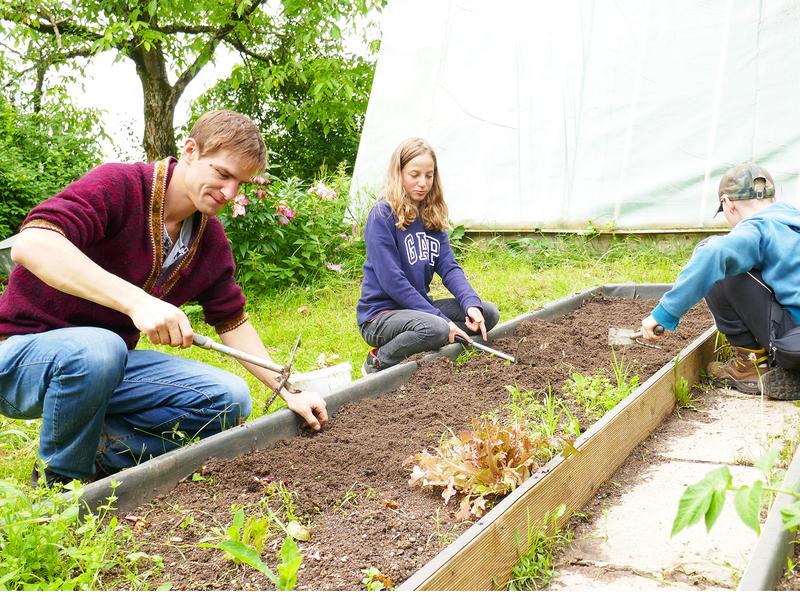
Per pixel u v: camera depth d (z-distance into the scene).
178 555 1.97
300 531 2.05
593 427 2.58
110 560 1.90
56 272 2.28
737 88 6.54
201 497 2.31
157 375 2.75
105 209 2.46
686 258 6.49
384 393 3.34
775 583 1.61
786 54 6.35
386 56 8.03
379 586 1.75
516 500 2.03
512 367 3.65
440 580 1.67
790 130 6.36
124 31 10.37
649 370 3.52
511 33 7.44
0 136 9.59
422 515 2.20
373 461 2.55
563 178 7.23
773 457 1.22
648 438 3.01
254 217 6.14
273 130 14.98
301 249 6.52
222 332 3.02
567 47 7.20
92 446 2.49
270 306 5.85
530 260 6.89
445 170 7.73
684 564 2.01
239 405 2.79
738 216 3.56
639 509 2.38
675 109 6.77
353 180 8.04
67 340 2.37
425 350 3.81
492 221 7.52
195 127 2.56
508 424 2.79
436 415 3.02
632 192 6.94
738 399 3.46
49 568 1.79
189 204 2.64
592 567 2.05
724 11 6.56
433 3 7.84
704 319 4.59
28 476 2.84
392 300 4.04
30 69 12.32
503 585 1.93
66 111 11.92
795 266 3.27
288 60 13.43
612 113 7.02
